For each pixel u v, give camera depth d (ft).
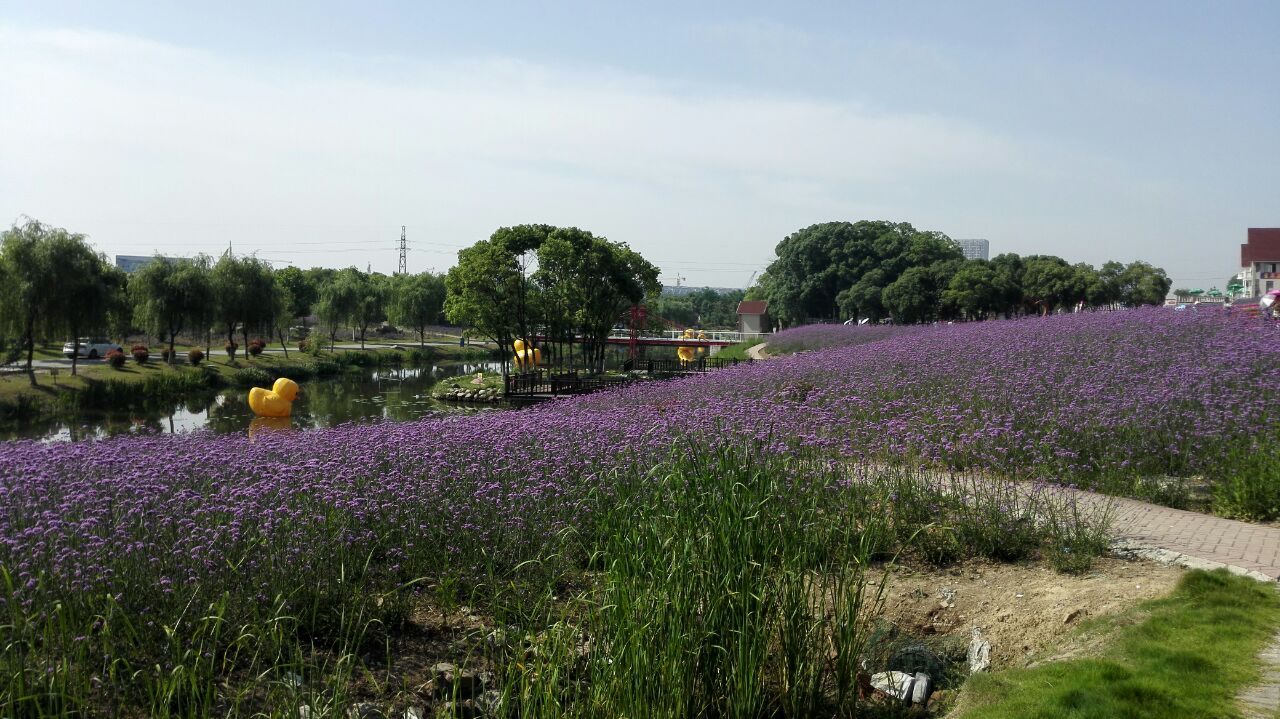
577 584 25.76
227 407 126.21
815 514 24.93
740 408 45.75
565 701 18.02
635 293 187.83
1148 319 81.56
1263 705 16.51
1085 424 38.52
